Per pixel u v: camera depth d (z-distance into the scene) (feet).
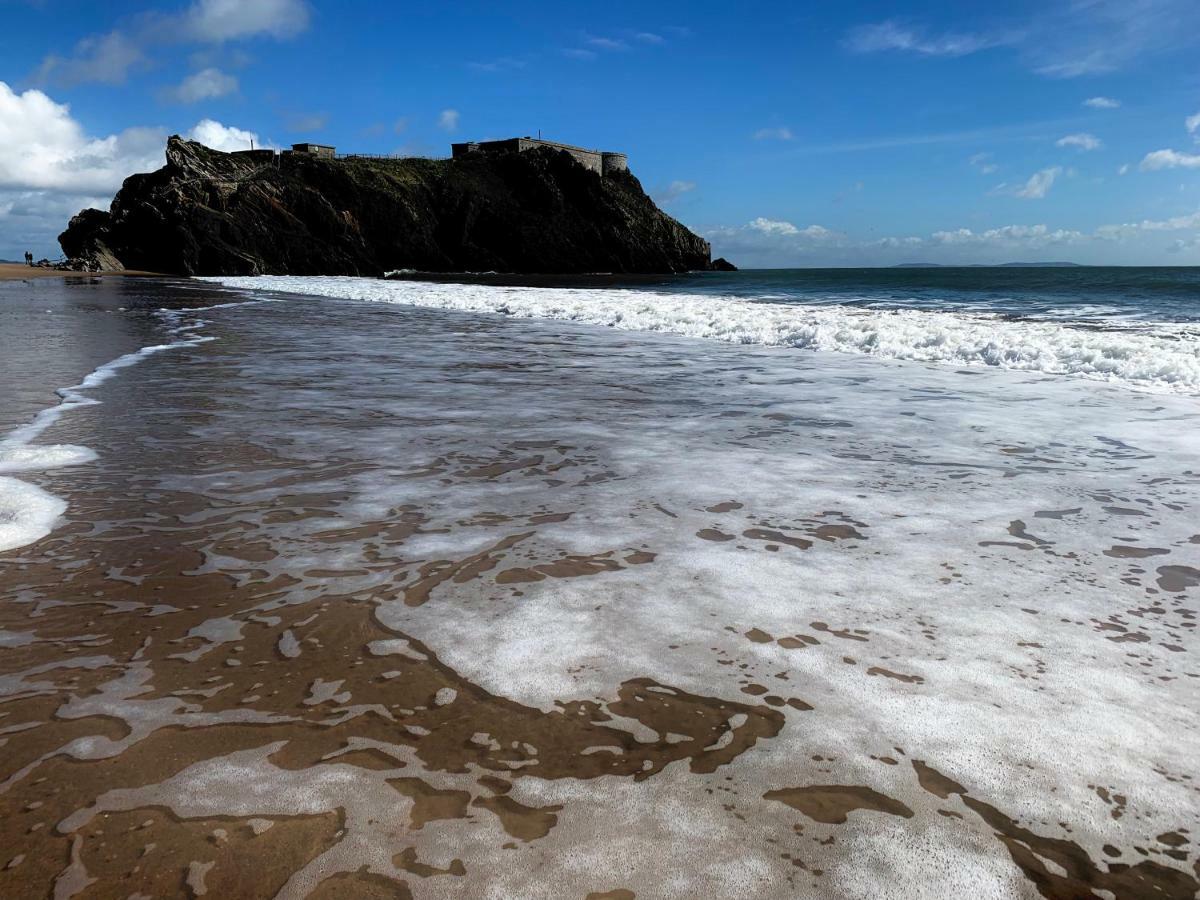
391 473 12.29
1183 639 6.84
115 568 8.36
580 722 5.57
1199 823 4.57
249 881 4.09
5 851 4.31
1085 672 6.26
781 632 6.95
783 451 13.88
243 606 7.46
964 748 5.26
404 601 7.59
